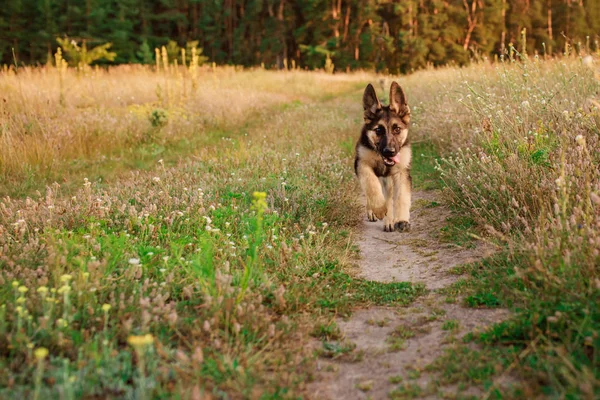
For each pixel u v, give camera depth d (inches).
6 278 156.9
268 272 187.3
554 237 159.0
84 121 485.4
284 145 431.8
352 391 119.6
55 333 124.3
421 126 445.7
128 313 140.3
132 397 107.1
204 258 175.9
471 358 125.1
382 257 217.0
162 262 180.7
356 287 183.9
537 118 264.8
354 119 605.6
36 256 180.1
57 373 109.4
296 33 2175.2
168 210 240.2
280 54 2306.8
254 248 165.0
